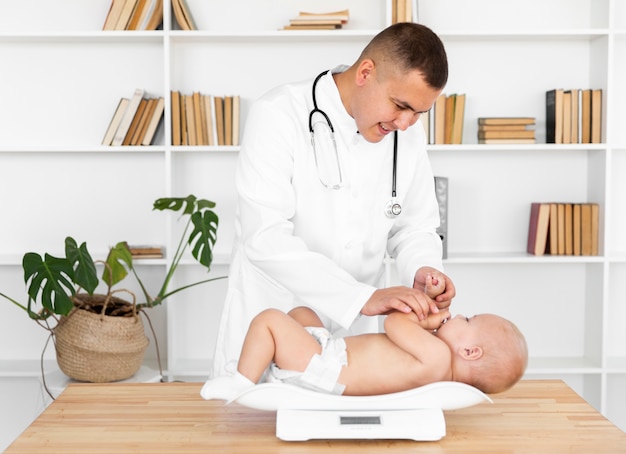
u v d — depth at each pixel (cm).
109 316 294
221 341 203
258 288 198
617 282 360
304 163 186
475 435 136
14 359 356
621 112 352
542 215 339
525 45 347
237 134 329
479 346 146
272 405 135
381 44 163
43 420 142
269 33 320
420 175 203
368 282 202
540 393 159
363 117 170
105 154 348
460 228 354
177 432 137
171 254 327
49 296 269
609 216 331
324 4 344
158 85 346
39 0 341
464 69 348
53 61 344
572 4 347
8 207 349
